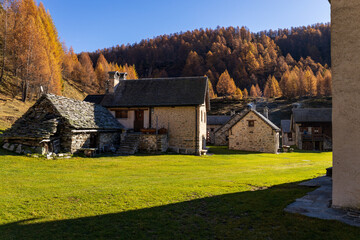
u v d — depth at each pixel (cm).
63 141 1725
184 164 1616
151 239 483
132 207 666
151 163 1600
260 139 3014
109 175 1155
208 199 725
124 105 2439
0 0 4644
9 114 3097
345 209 578
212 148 3322
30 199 729
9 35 4634
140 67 18962
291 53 19062
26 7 6031
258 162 1875
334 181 598
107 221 572
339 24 596
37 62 4331
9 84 4478
